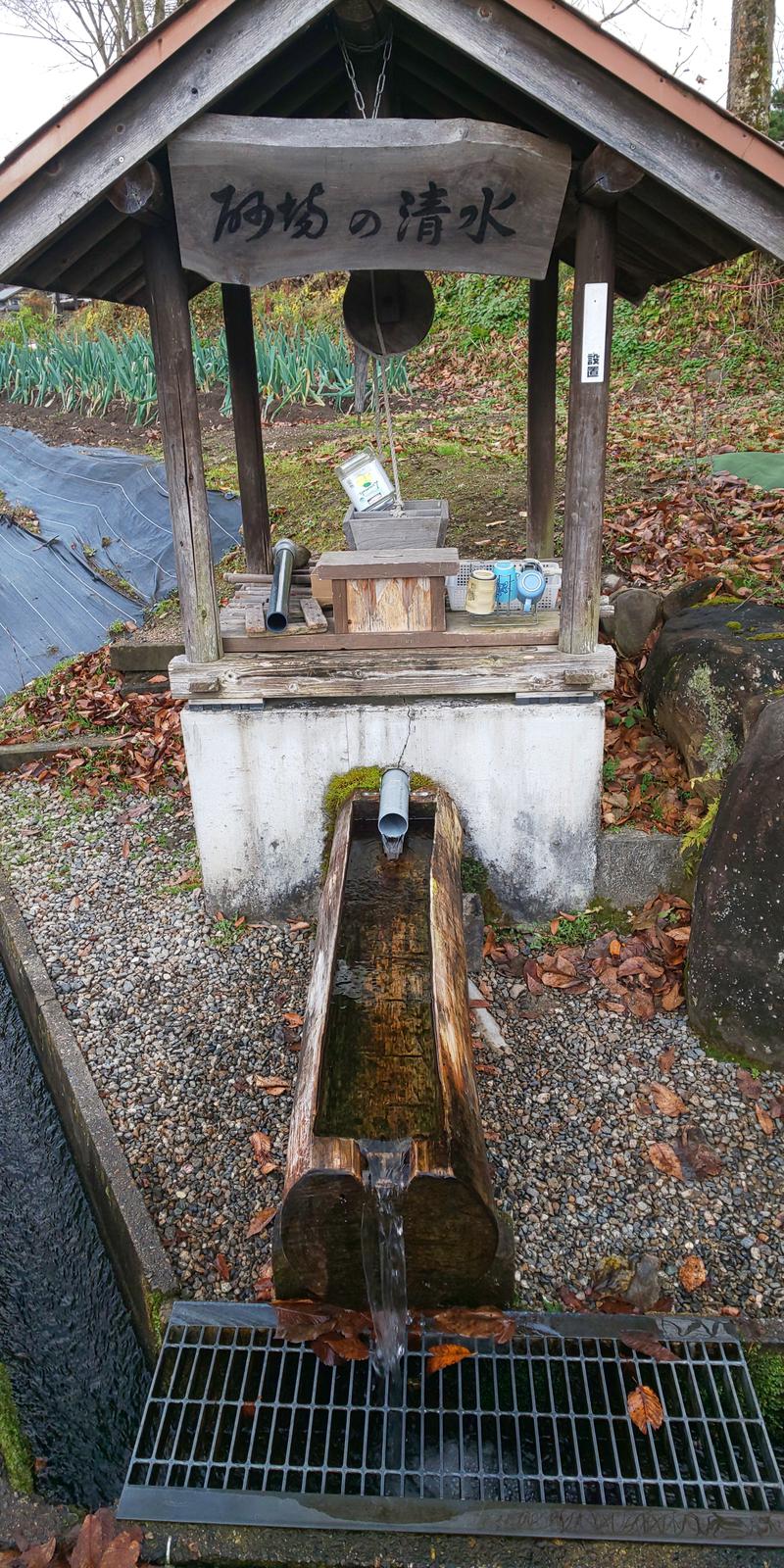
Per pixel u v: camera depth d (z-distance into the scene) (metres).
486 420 8.30
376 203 2.65
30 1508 2.05
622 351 9.42
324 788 3.49
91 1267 2.92
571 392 3.04
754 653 3.46
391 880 3.19
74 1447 2.37
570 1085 2.97
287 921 3.73
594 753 3.35
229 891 3.70
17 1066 3.77
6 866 4.30
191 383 3.06
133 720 5.32
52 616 6.39
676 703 3.64
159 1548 1.90
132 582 6.52
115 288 3.79
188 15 2.34
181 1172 2.73
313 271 2.83
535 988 3.34
